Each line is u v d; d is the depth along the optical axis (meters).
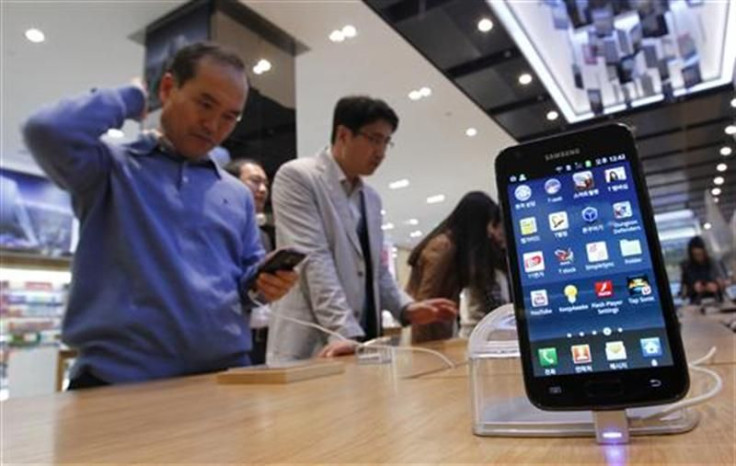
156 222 1.03
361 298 1.53
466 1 3.06
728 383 0.46
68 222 6.58
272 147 3.43
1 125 5.05
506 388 0.40
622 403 0.31
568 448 0.31
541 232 0.38
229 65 1.11
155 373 0.96
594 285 0.35
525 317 0.36
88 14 3.34
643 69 3.05
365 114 1.53
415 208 9.28
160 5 3.27
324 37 3.79
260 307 1.24
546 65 3.76
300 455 0.33
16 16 3.35
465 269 1.21
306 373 0.80
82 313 0.99
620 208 0.36
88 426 0.48
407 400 0.53
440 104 5.13
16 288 6.09
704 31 2.29
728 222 1.31
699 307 3.00
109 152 1.04
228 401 0.60
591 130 0.38
